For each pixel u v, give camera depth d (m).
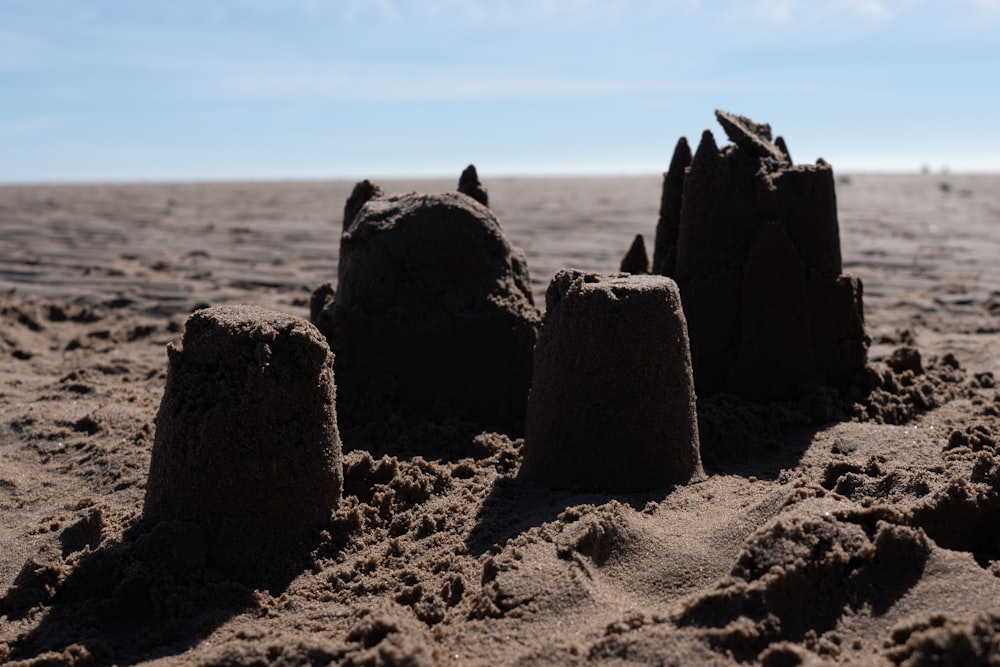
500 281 1.13
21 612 0.81
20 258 2.49
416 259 1.12
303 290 2.09
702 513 0.88
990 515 0.84
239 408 0.84
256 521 0.85
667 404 0.92
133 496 0.97
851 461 0.95
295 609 0.80
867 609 0.74
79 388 1.27
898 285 2.19
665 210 1.21
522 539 0.83
